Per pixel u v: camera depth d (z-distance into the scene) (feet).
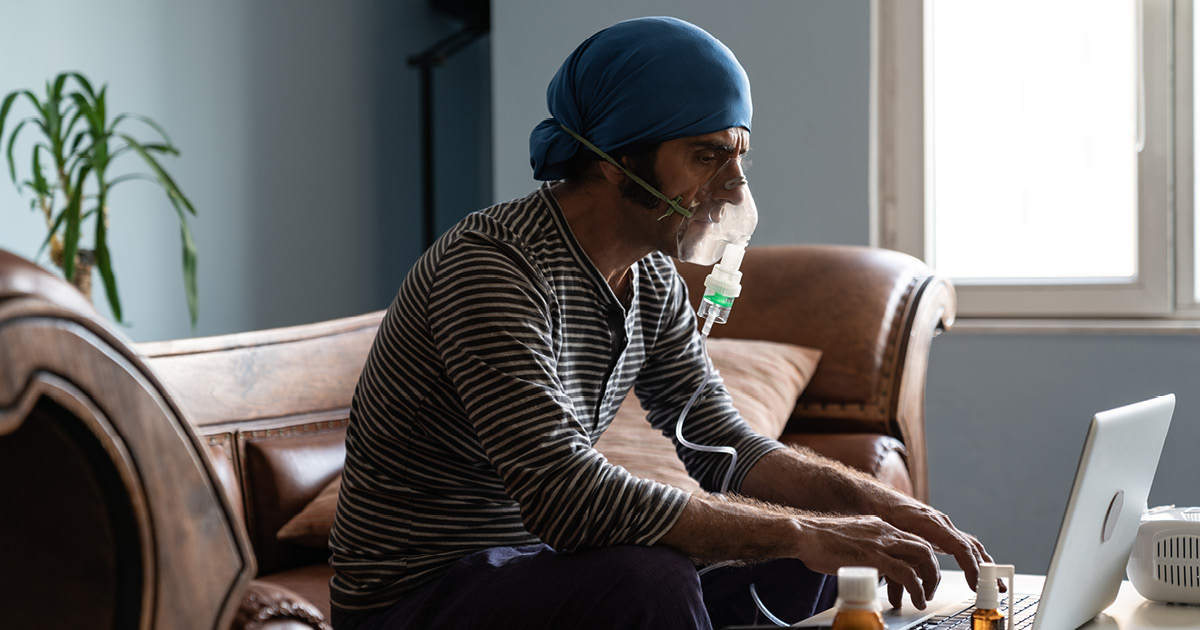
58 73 9.21
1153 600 4.29
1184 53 9.42
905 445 7.11
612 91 4.26
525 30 10.82
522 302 4.03
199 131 10.31
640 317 4.86
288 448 6.48
